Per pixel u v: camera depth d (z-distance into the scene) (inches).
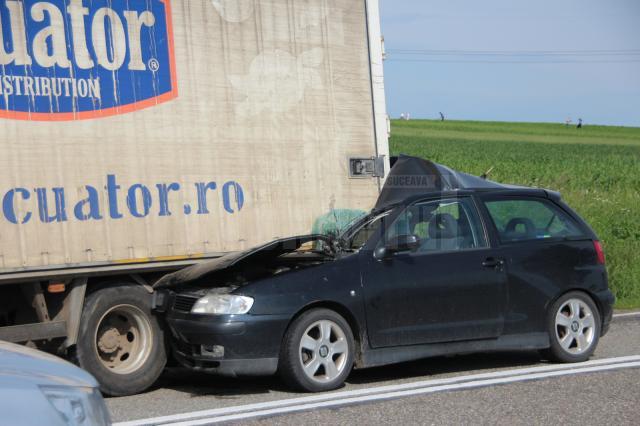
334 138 367.2
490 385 293.0
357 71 376.5
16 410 127.3
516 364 343.3
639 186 1510.8
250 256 327.9
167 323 313.7
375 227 316.2
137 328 318.0
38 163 295.3
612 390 283.3
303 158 358.3
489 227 330.6
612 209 1054.4
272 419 249.6
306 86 360.8
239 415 255.4
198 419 251.6
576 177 1584.6
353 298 299.1
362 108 376.8
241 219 340.5
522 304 327.9
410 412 255.3
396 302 306.2
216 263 314.5
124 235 311.6
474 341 320.5
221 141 337.1
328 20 368.8
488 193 339.3
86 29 308.0
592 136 2682.1
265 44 350.3
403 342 307.6
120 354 317.7
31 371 141.6
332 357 295.0
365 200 374.0
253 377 334.0
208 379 341.1
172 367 371.6
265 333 284.7
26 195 291.9
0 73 289.7
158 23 324.2
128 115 315.3
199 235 329.7
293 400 276.5
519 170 1678.2
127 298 313.6
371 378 321.1
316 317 292.0
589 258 345.1
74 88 304.2
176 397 299.1
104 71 311.0
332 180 365.4
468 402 267.7
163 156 322.3
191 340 292.0
